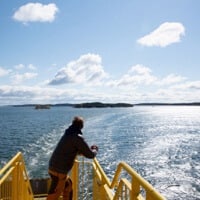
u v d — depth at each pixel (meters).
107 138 56.69
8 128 69.44
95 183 5.86
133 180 3.17
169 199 24.34
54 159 5.30
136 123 100.00
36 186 10.35
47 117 124.44
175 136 66.25
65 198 5.61
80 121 5.33
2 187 4.84
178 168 34.66
